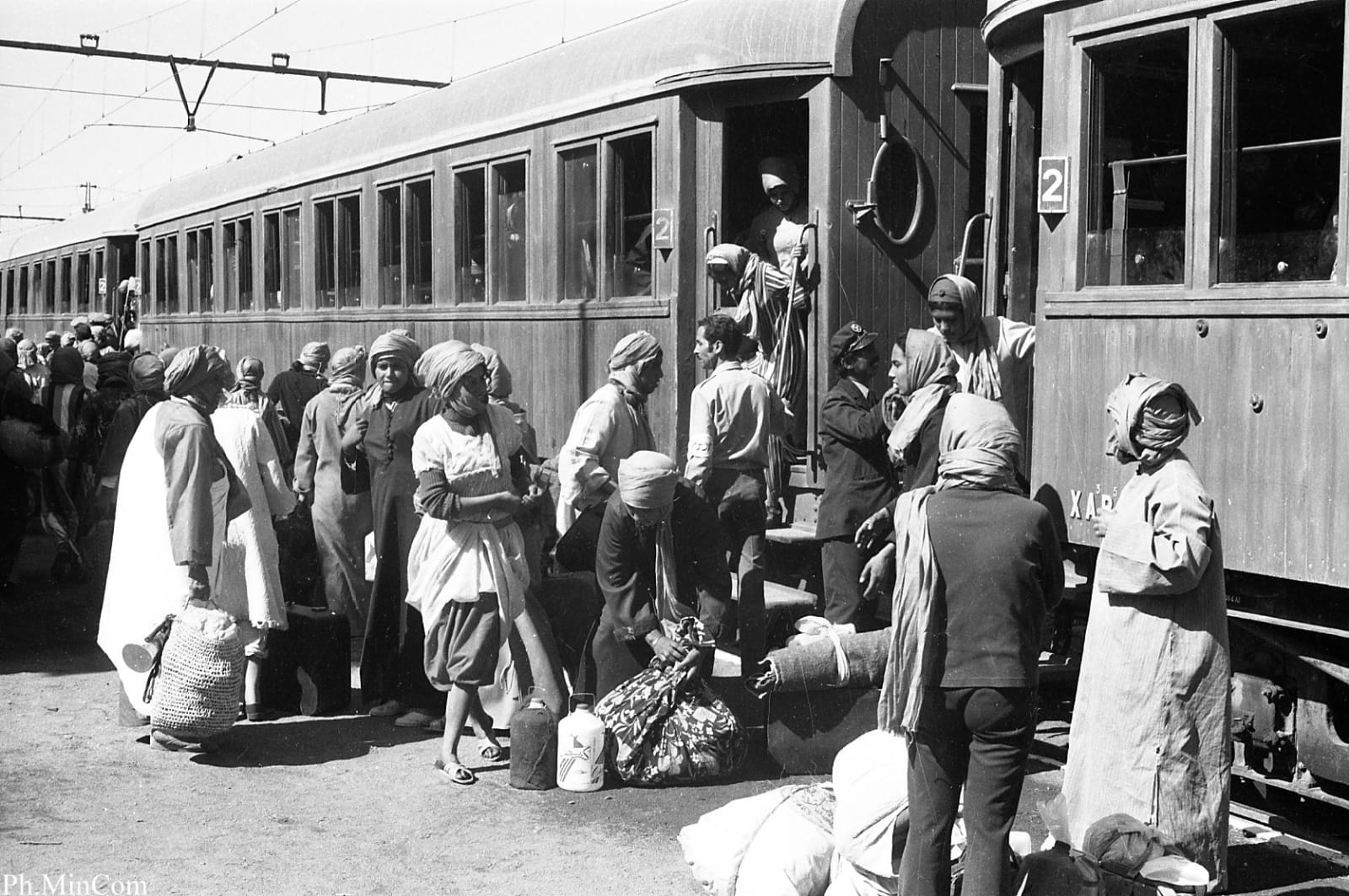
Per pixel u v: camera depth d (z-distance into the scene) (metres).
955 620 4.13
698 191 8.80
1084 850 4.43
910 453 6.06
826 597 7.15
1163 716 4.58
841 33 8.33
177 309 19.95
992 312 7.23
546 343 10.17
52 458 10.47
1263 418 5.34
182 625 6.45
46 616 9.95
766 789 6.07
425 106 12.47
